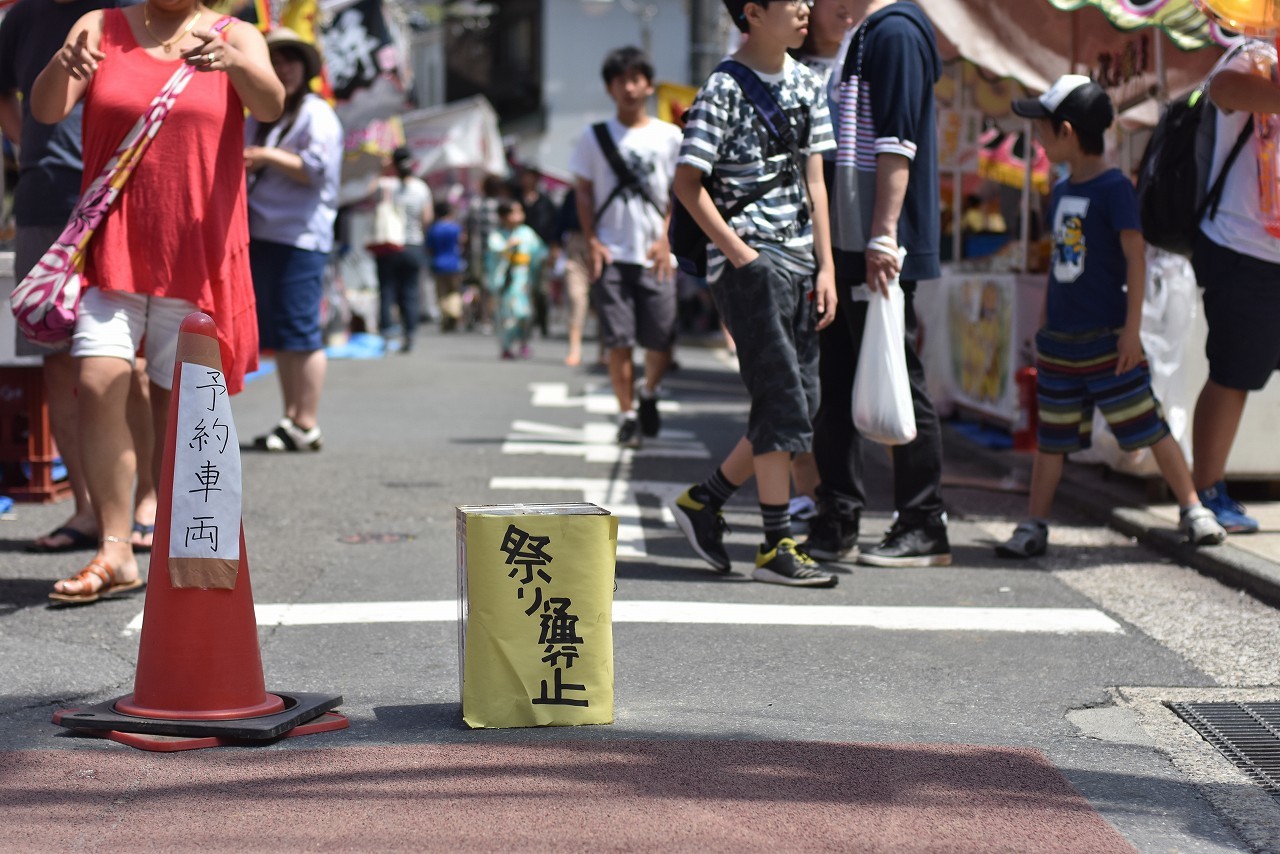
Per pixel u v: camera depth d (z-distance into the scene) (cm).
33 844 378
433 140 3609
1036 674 562
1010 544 780
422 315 3722
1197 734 497
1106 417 773
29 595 661
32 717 491
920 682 549
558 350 2425
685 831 392
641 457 1144
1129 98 1009
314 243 1123
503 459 1122
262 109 644
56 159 753
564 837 387
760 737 477
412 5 3872
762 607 659
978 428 1267
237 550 477
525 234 2169
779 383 688
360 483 1000
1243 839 404
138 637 594
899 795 425
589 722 487
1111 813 418
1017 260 1195
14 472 922
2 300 893
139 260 640
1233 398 780
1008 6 980
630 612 646
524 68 6250
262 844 380
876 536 844
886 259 711
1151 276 874
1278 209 749
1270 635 622
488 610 479
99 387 643
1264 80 711
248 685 480
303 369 1141
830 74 763
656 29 5841
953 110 1302
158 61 648
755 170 686
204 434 476
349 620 631
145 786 423
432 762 446
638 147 1152
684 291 3191
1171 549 779
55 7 741
